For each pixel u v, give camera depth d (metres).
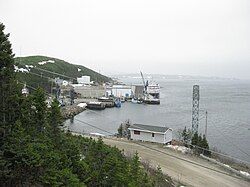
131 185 20.39
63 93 120.81
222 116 100.25
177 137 62.34
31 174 15.80
